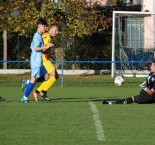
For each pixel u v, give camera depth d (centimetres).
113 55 6956
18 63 7656
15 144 2214
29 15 6888
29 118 2927
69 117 2967
